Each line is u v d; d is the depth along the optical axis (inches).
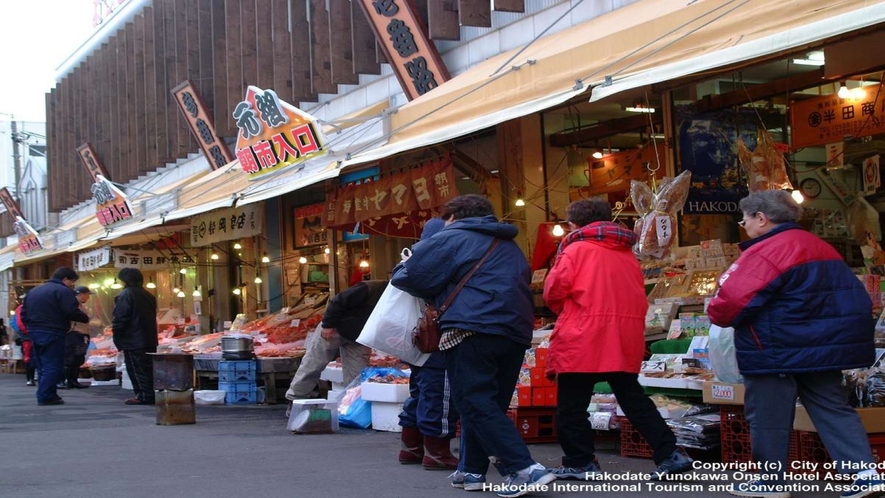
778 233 187.5
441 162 403.9
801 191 379.2
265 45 642.2
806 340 181.5
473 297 199.8
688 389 264.8
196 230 690.8
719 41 227.5
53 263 1072.2
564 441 223.1
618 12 383.6
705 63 225.1
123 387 624.1
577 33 379.6
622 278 212.7
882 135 363.3
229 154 710.5
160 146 818.2
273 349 522.3
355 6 561.6
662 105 398.9
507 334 199.8
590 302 209.9
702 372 267.0
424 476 236.4
